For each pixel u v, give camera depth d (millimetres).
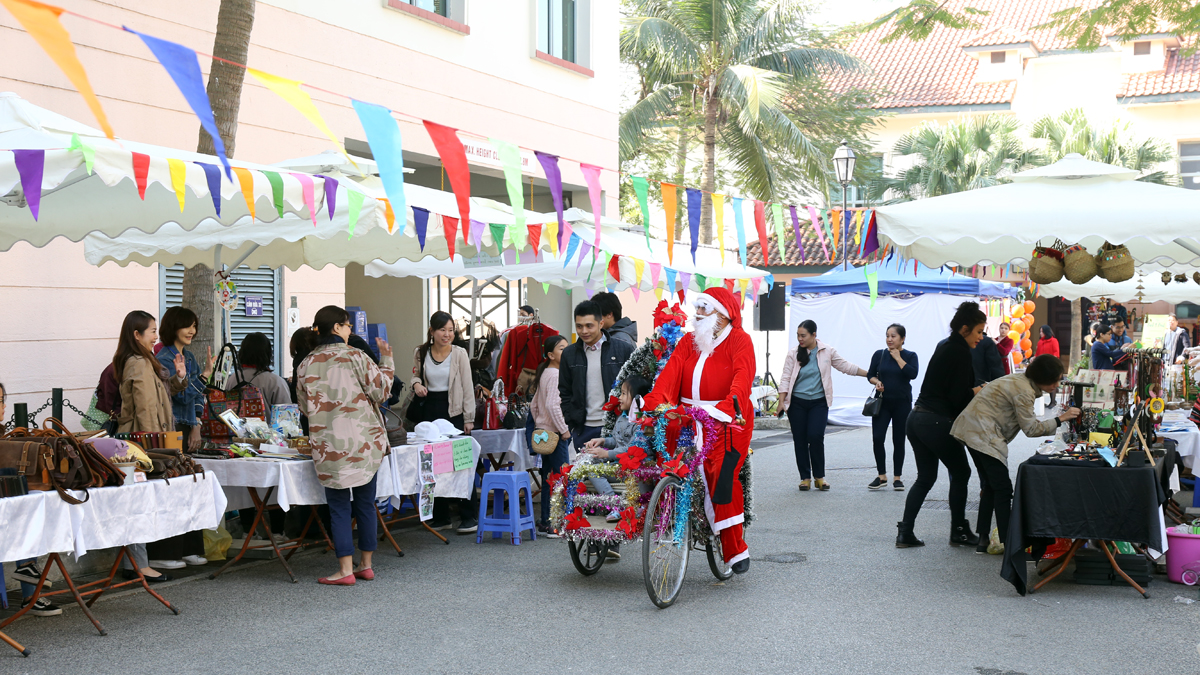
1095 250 7199
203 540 7152
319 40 11273
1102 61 32156
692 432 6281
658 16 21578
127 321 6402
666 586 6094
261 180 5301
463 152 4566
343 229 7199
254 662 4926
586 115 15805
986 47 33000
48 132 5359
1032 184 7895
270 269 10805
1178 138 31344
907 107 32906
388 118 4203
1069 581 6621
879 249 8492
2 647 5121
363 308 15109
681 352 6480
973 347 7719
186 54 3373
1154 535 6125
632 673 4793
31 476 5051
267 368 7844
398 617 5738
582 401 7906
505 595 6254
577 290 16484
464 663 4930
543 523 8195
